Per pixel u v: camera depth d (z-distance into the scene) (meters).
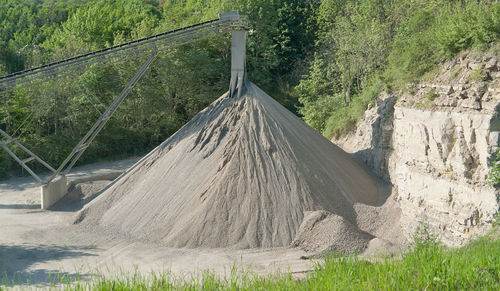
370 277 9.81
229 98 31.44
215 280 10.77
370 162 31.88
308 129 31.47
